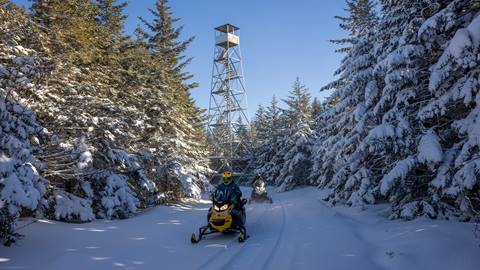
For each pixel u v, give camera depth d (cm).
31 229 923
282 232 1038
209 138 5247
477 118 788
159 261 706
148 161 1777
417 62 1067
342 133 1788
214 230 952
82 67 1518
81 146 1170
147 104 2003
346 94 1620
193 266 673
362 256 719
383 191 971
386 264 655
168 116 2106
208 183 2267
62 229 966
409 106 1088
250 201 2108
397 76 1030
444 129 1015
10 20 1094
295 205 1862
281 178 3622
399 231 896
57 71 1179
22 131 877
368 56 1484
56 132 1176
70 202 1130
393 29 1212
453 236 740
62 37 1376
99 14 2119
